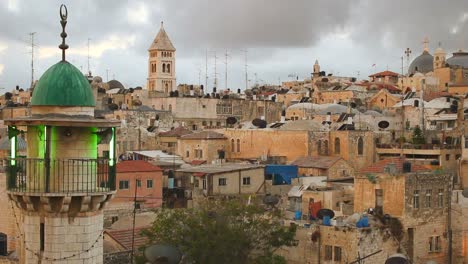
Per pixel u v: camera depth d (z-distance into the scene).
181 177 95.00
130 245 62.94
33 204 30.61
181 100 166.38
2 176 63.31
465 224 74.88
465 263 74.69
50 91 31.02
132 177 88.00
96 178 31.55
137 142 133.38
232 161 117.12
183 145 124.62
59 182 30.86
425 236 72.56
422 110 140.12
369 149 119.62
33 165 30.98
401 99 174.38
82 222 30.88
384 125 140.75
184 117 165.75
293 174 99.38
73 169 30.97
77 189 31.03
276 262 60.78
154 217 75.75
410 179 71.00
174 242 57.53
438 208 73.94
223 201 66.25
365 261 66.06
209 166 99.06
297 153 118.12
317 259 67.81
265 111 174.00
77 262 30.77
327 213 73.12
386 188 71.62
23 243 31.70
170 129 146.00
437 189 74.00
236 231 58.44
